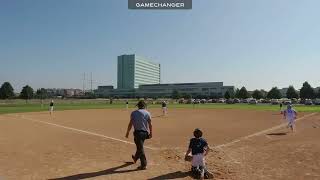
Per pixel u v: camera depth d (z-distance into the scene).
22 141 16.97
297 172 10.53
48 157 12.76
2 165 11.31
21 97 138.50
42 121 30.48
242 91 167.62
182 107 71.25
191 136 19.67
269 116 39.69
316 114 43.16
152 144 16.44
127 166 11.25
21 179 9.50
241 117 37.75
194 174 10.09
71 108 61.66
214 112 49.53
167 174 10.20
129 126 11.03
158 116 39.75
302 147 15.27
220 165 11.55
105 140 17.61
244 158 12.81
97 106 73.38
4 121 30.08
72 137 18.77
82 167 11.05
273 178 9.83
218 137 19.34
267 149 14.88
